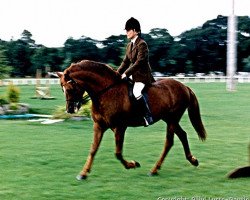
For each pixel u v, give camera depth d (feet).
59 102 106.11
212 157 40.11
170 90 34.40
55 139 49.75
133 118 32.07
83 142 47.62
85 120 69.56
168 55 348.18
